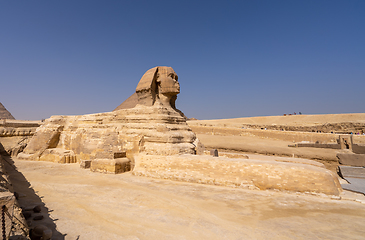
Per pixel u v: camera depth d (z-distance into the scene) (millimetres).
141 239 6270
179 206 8945
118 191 11062
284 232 6758
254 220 7629
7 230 4793
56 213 8117
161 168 13930
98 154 16469
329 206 8906
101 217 7832
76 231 6672
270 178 11008
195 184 12297
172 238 6379
